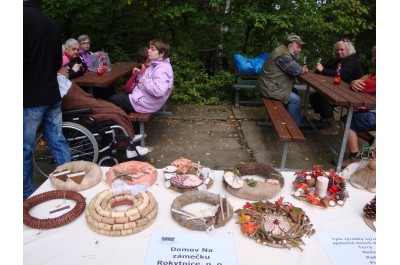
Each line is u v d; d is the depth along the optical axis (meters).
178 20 6.17
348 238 1.44
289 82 4.61
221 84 6.13
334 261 1.30
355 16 6.16
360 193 1.80
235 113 5.64
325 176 1.82
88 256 1.31
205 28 6.40
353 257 1.33
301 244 1.38
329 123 4.82
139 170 1.94
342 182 1.79
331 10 6.27
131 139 3.27
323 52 6.87
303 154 4.09
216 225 1.46
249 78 5.96
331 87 3.79
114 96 3.78
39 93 2.39
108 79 3.82
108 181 1.83
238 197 1.72
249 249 1.35
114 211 1.47
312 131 4.91
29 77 2.34
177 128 4.92
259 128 4.98
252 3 5.94
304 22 5.88
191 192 1.66
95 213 1.48
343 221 1.56
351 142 3.62
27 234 1.41
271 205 1.59
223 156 3.99
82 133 3.15
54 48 2.42
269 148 4.25
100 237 1.40
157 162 3.79
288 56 4.45
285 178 1.94
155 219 1.52
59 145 2.76
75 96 3.15
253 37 6.43
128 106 3.73
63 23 6.39
